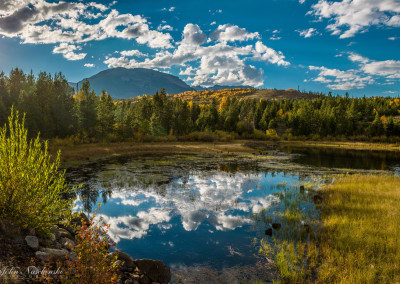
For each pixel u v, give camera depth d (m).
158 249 9.57
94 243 5.07
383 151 66.38
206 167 32.19
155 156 43.22
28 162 6.76
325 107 142.50
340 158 47.31
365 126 114.00
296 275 7.49
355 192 17.41
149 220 12.74
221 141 78.06
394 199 15.45
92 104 66.88
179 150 53.00
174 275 7.81
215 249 9.63
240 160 40.53
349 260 8.08
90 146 49.44
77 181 21.66
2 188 6.45
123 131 66.69
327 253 8.66
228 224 12.27
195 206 15.26
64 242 7.55
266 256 9.09
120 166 30.95
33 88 70.12
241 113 125.69
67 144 47.44
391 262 7.98
